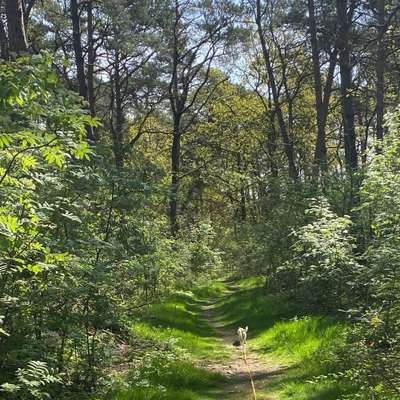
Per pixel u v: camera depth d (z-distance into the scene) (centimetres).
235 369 968
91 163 745
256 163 3744
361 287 823
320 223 931
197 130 3697
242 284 2961
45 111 448
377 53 1869
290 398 712
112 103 2975
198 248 2506
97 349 679
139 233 805
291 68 3369
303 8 2609
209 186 3938
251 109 3631
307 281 1138
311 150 3378
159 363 824
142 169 866
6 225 411
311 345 982
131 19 2345
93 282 614
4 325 527
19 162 484
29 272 551
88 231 684
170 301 1723
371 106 3000
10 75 407
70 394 603
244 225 2395
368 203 775
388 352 555
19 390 473
